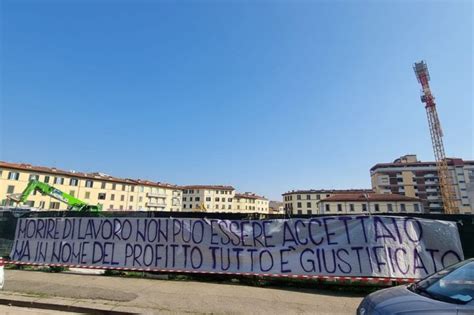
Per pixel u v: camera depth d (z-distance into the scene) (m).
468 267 4.02
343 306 6.20
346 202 94.06
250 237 8.45
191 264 8.65
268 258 8.20
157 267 8.84
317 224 8.21
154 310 5.95
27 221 10.62
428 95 80.44
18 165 68.00
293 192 120.38
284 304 6.30
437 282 4.01
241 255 8.37
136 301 6.46
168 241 9.01
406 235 7.70
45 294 6.92
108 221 9.70
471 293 3.54
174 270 8.66
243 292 7.16
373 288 7.43
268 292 7.18
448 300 3.50
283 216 8.94
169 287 7.57
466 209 105.00
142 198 93.50
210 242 8.69
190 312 5.85
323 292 7.26
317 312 5.84
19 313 5.98
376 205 91.75
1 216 10.98
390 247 7.64
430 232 7.67
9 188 65.31
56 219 10.29
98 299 6.59
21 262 10.03
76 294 6.93
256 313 5.79
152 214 9.59
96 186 81.25
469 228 7.68
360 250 7.75
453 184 108.19
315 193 117.81
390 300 3.78
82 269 10.16
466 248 7.56
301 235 8.21
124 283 7.98
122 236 9.43
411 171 111.62
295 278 7.91
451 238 7.54
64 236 10.02
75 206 29.91
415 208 89.31
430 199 107.94
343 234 7.98
